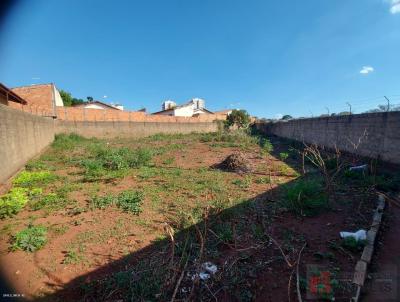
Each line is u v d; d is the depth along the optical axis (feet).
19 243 12.80
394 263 10.75
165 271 10.39
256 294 9.21
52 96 72.02
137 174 27.68
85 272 10.68
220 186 22.72
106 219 15.94
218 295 9.23
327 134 41.83
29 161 32.73
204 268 10.61
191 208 17.33
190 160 37.63
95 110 81.56
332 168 27.99
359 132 31.99
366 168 24.86
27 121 33.14
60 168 31.78
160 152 44.70
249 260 11.23
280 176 26.58
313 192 16.94
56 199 19.53
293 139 60.95
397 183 20.39
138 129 84.79
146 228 14.57
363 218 15.07
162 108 165.78
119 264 11.18
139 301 8.95
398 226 14.10
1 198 19.13
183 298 9.09
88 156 39.60
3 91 43.65
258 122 100.73
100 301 9.05
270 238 12.82
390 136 25.95
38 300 9.11
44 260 11.63
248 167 29.94
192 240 12.85
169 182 24.41
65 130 70.28
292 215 15.88
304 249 11.94
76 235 13.92
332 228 13.98
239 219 15.46
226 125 87.25
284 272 10.34
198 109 146.10
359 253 11.44
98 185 23.84
